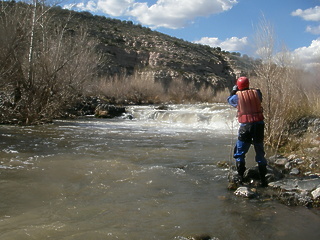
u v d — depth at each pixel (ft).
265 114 26.61
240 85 16.17
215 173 17.47
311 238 9.82
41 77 44.78
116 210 11.76
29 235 9.53
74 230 9.98
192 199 13.19
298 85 28.81
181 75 199.00
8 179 15.25
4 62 39.55
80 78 60.13
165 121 55.62
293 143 24.22
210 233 10.03
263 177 15.38
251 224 10.78
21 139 28.07
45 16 48.11
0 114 39.86
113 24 260.62
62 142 27.22
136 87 106.83
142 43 237.86
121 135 33.76
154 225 10.54
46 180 15.30
